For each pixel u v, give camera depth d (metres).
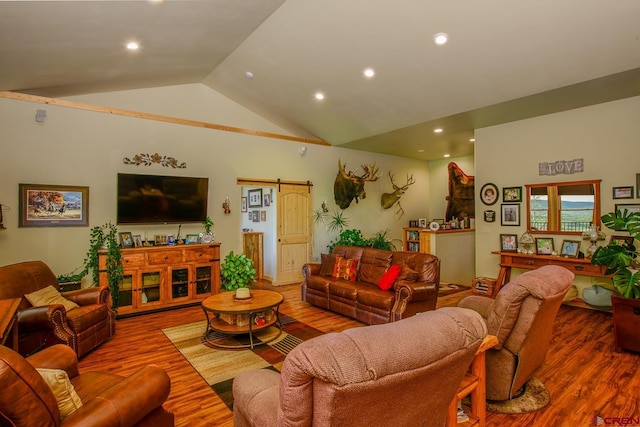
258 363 3.18
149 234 5.21
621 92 4.21
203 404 2.50
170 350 3.48
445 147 7.62
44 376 1.40
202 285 5.26
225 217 6.00
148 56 4.13
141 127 5.20
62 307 3.07
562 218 5.01
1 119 4.20
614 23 3.11
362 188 7.16
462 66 4.04
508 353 2.34
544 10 3.12
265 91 5.64
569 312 4.68
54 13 2.68
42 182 4.44
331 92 5.27
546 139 5.16
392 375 1.01
